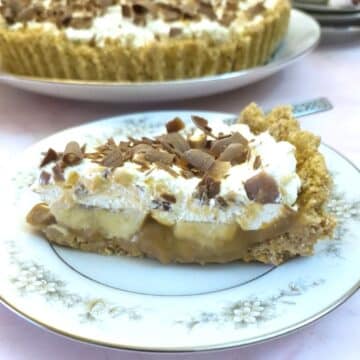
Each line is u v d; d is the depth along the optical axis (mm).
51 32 338
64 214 220
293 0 433
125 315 185
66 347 190
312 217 207
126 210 217
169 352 170
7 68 361
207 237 213
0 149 299
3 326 198
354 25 419
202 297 194
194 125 266
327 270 202
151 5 348
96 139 272
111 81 342
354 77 370
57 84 309
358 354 185
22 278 200
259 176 207
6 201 239
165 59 333
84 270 210
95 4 353
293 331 178
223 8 361
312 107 327
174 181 212
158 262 216
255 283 200
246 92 352
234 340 172
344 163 251
